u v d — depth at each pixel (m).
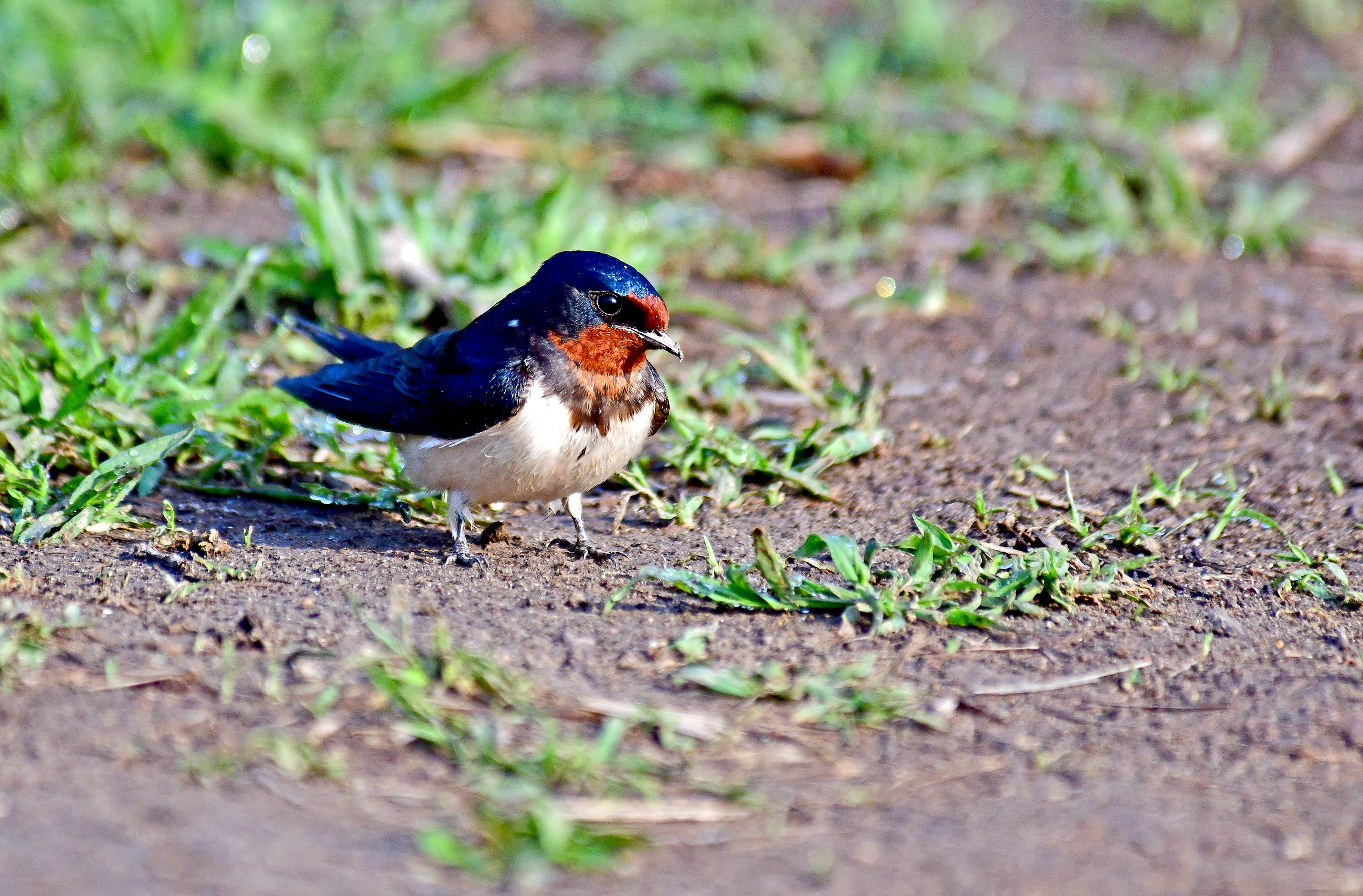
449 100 19.64
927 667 8.52
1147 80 22.84
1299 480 11.75
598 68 21.89
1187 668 8.67
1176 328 15.29
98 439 11.23
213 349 13.59
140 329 13.37
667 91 21.17
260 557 9.88
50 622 8.56
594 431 9.89
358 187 17.89
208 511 10.86
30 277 14.54
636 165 19.28
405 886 6.21
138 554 9.76
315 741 7.34
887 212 17.95
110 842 6.37
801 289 16.27
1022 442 12.55
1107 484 11.70
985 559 10.01
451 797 6.95
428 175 18.56
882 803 7.11
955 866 6.57
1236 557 10.37
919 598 9.30
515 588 9.58
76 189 17.02
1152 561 10.24
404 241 14.88
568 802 6.94
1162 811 7.13
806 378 13.57
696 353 14.45
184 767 7.05
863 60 21.55
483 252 15.05
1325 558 10.17
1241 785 7.44
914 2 23.67
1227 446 12.45
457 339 10.22
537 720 7.63
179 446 11.23
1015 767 7.52
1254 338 15.04
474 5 23.91
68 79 18.80
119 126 18.31
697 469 11.84
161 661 8.15
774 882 6.40
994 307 15.92
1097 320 15.27
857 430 12.29
